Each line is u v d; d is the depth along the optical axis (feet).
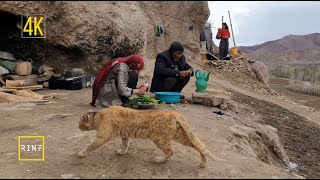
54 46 42.37
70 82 39.86
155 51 73.26
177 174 15.12
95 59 43.11
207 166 16.12
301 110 49.11
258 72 73.26
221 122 25.68
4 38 42.57
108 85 28.81
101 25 42.42
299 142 31.65
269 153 26.27
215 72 69.05
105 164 16.38
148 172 15.38
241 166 16.42
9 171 15.80
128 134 16.74
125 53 45.14
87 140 19.98
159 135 16.14
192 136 15.71
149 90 36.14
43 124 23.79
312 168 25.26
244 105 44.06
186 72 30.91
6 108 29.12
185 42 78.18
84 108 29.04
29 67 40.60
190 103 32.09
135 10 47.29
